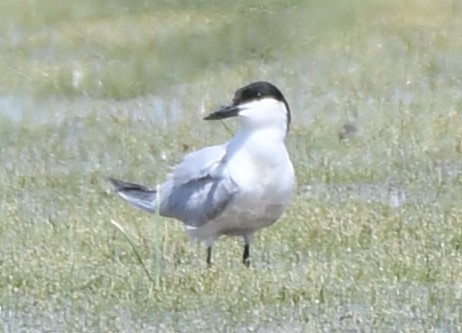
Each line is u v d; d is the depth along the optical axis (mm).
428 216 14484
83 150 19000
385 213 14695
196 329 11469
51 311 12016
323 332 11289
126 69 24609
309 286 12203
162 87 23500
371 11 27500
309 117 20547
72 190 16625
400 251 13188
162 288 12336
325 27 26797
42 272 12953
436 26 26453
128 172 17594
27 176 17438
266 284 12289
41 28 27969
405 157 17609
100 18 28609
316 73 23781
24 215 15359
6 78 24250
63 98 23000
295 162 17484
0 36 27594
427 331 11227
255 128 12867
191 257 13547
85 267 13133
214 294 12125
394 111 20516
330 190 16156
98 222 14758
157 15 28609
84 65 25078
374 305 11781
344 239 13688
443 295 11961
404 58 24312
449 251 13180
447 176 16625
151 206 13836
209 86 23312
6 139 20016
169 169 16969
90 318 11812
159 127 20328
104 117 21125
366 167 17031
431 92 21984
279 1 28312
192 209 13195
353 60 24422
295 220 14391
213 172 13000
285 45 25797
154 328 11531
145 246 13648
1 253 13641
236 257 13508
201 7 28969
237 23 27312
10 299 12305
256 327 11453
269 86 12945
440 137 18688
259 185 12812
